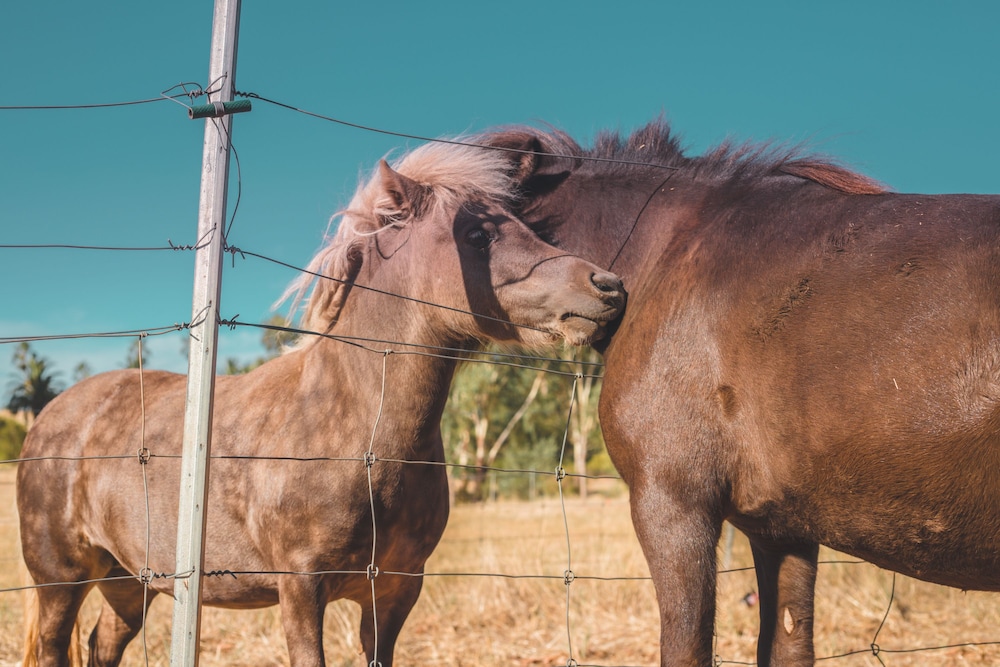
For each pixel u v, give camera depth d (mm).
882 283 2273
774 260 2488
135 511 3744
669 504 2551
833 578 7070
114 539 3850
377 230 3418
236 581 3469
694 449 2533
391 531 3273
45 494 4035
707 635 2510
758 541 2783
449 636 5949
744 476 2525
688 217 2910
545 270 3059
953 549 2295
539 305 3064
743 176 2889
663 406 2582
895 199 2445
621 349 2779
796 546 2766
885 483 2256
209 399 2357
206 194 2412
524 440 26156
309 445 3287
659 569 2547
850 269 2340
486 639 5832
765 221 2609
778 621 2801
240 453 3451
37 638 4035
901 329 2209
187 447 2344
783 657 2775
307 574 3090
